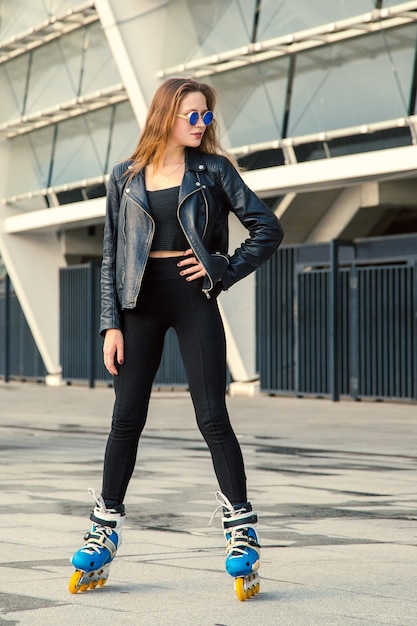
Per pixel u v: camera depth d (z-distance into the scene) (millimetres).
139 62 26156
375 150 21562
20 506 8203
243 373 27797
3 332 38531
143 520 7531
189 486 9562
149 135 5074
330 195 26156
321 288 24922
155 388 31688
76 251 35625
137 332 5086
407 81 20812
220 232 5176
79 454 12773
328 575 5453
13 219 34375
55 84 30938
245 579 4824
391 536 6859
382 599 4859
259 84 23891
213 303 5070
